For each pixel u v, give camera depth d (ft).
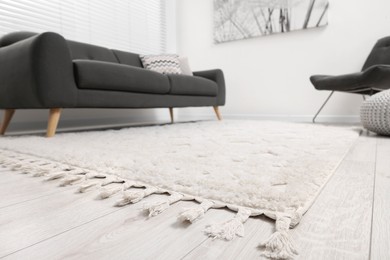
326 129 6.12
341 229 1.30
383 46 8.21
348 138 4.47
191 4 12.59
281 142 4.07
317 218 1.42
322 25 9.50
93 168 2.48
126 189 1.97
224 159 2.84
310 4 9.61
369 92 7.92
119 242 1.23
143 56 9.84
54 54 4.89
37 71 4.74
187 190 1.83
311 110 10.05
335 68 9.55
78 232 1.33
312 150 3.31
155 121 11.62
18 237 1.29
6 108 5.58
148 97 7.10
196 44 12.55
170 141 4.30
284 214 1.41
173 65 9.86
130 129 6.49
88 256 1.12
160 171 2.30
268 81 10.82
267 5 10.38
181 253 1.13
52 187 2.07
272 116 10.80
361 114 5.63
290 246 1.13
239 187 1.82
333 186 1.94
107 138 4.72
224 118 11.91
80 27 9.16
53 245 1.22
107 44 10.17
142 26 11.62
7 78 5.26
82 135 5.21
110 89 6.08
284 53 10.39
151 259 1.09
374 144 4.08
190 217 1.40
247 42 11.15
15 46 5.12
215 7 11.64
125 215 1.53
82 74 5.38
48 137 4.91
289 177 2.03
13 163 2.86
